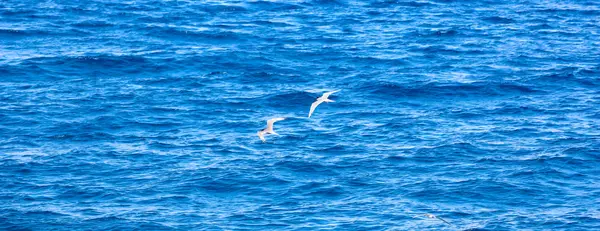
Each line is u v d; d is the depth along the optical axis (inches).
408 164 2672.2
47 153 2746.1
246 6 4736.7
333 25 4404.5
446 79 3486.7
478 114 3120.1
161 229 2288.4
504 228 2292.1
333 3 4864.7
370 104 3221.0
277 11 4667.8
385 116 3100.4
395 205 2418.8
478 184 2524.6
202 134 2928.2
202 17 4505.4
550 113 3125.0
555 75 3538.4
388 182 2556.6
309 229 2289.6
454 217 2353.6
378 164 2669.8
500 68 3661.4
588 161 2679.6
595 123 3019.2
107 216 2349.9
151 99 3248.0
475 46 4028.1
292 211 2391.7
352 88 3388.3
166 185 2532.0
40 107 3132.4
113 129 2955.2
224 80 3501.5
